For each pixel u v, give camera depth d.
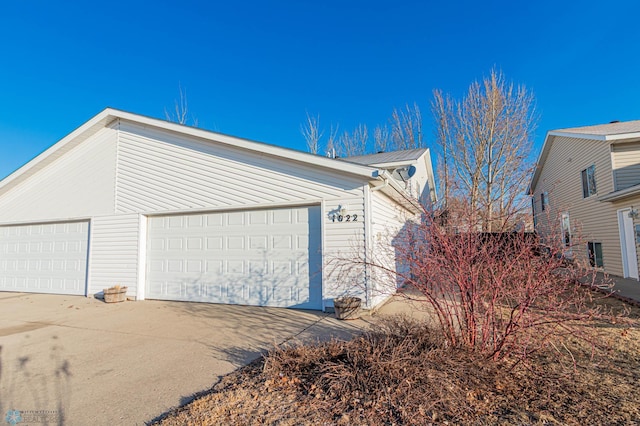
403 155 13.76
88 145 10.24
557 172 16.30
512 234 3.61
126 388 3.43
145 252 9.23
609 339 4.49
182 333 5.57
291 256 7.58
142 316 7.00
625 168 11.09
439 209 3.92
